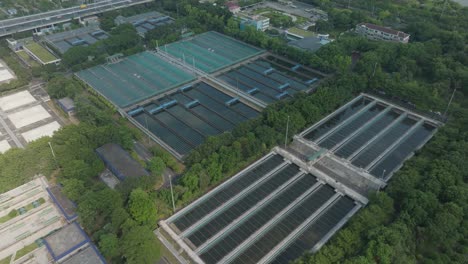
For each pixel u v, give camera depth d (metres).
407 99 186.38
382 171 145.50
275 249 114.31
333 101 179.25
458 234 109.75
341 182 141.50
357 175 143.50
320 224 123.50
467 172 131.88
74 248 109.38
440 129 158.25
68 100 195.00
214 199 134.50
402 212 116.19
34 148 147.38
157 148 154.75
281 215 126.62
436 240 108.69
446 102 183.00
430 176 127.81
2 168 138.62
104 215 120.81
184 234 119.81
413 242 110.25
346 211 127.94
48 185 139.50
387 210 119.75
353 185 139.62
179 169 148.88
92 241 115.06
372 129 172.25
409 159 142.88
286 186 139.75
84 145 150.75
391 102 191.00
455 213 113.81
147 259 103.69
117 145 155.50
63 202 128.12
